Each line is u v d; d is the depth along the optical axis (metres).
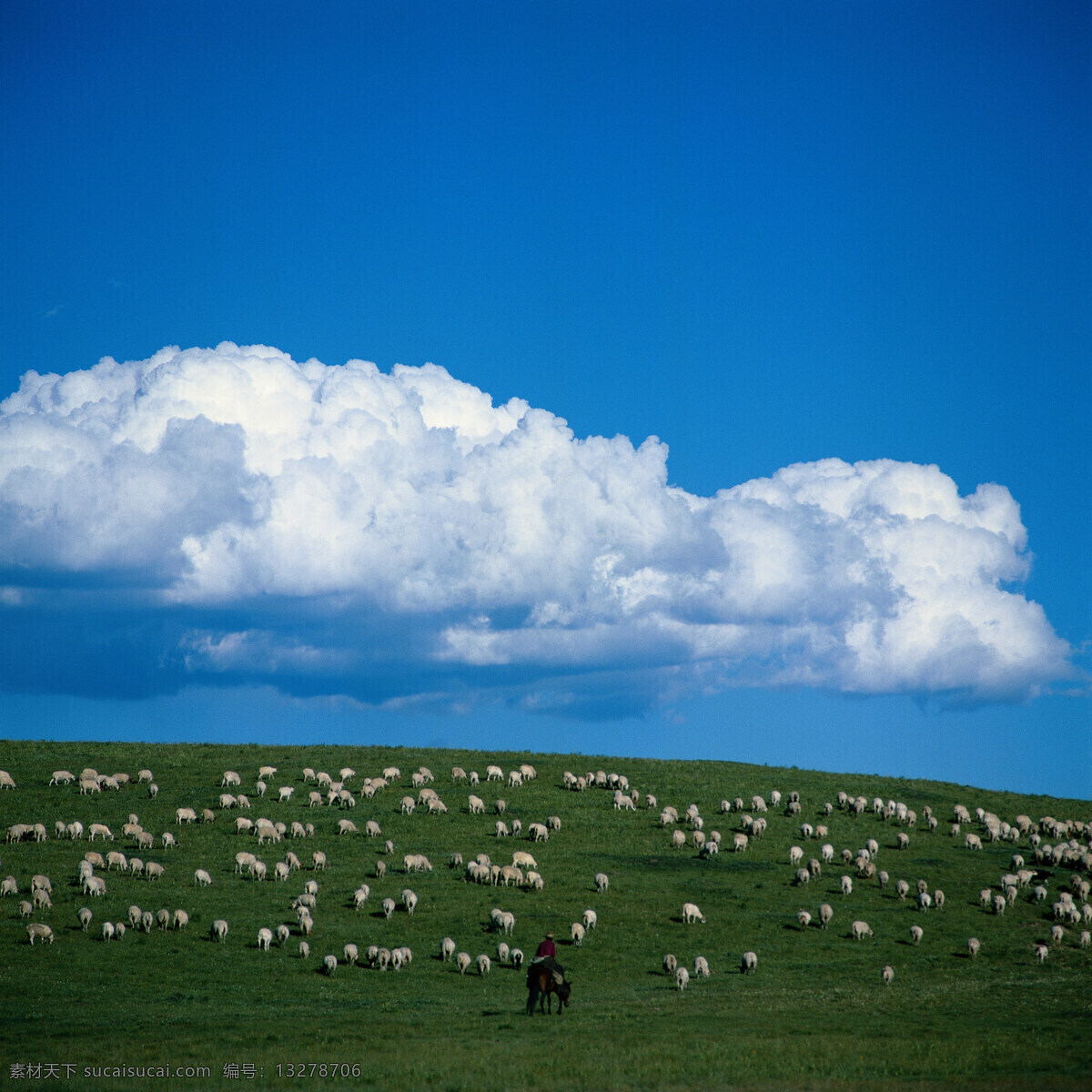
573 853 64.38
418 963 45.47
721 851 66.44
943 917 55.31
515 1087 27.39
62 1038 33.12
